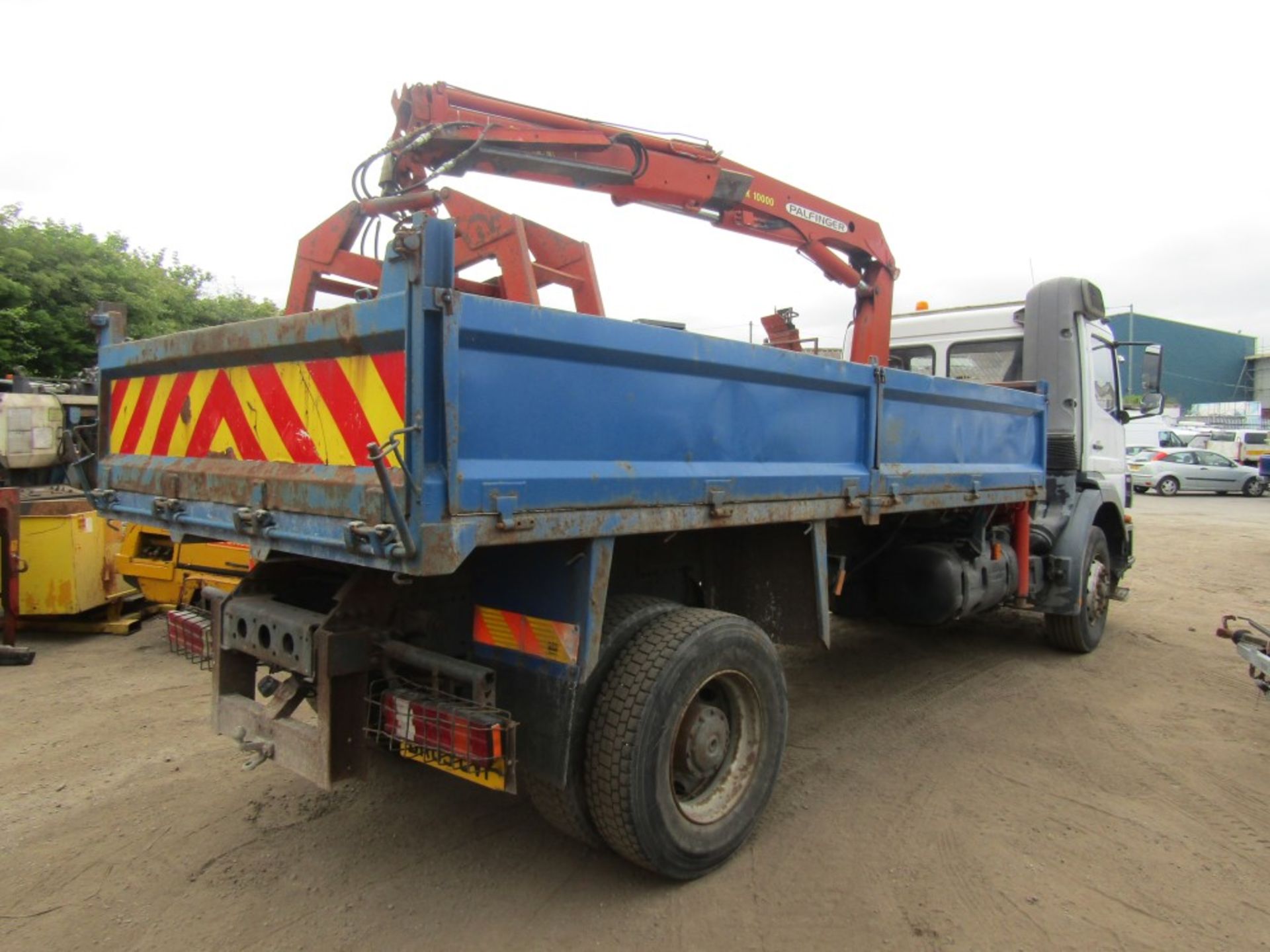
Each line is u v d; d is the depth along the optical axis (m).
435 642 3.04
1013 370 6.74
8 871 3.14
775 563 3.77
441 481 2.25
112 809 3.64
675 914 2.92
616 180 4.51
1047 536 6.14
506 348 2.43
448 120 4.04
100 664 5.91
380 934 2.77
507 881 3.11
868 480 3.96
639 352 2.79
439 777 3.99
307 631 2.79
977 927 2.87
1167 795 3.89
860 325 6.13
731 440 3.24
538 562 2.84
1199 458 24.47
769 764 3.41
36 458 7.77
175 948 2.69
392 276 2.31
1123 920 2.91
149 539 6.53
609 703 2.89
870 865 3.26
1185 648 6.60
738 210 5.17
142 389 3.48
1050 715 4.97
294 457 2.73
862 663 6.03
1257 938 2.82
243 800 3.73
